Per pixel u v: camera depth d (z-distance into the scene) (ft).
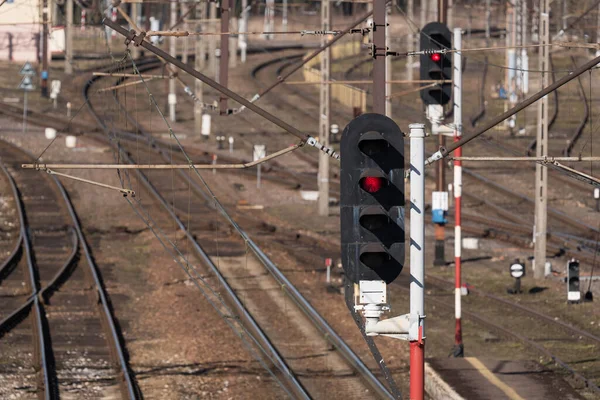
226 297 275.80
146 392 198.80
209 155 527.81
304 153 548.31
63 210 399.44
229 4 243.60
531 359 221.46
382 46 124.06
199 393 198.18
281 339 237.45
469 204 427.74
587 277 309.63
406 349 230.68
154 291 288.10
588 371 212.02
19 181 452.35
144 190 441.68
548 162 140.77
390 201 106.93
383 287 108.17
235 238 359.05
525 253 349.20
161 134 590.14
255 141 574.56
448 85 200.75
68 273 305.73
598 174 457.27
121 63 215.10
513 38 655.35
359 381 206.59
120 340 236.22
